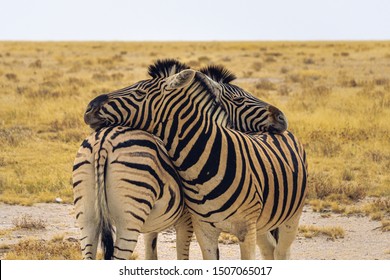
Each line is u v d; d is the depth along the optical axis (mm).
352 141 25031
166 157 9516
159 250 13859
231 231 9672
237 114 11305
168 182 9367
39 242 13812
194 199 9594
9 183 18766
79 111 30656
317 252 13906
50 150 23750
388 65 62219
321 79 49062
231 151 9617
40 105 32875
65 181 19172
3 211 16625
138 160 9023
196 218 9781
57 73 51625
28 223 15242
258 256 13602
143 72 55750
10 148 23719
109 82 45625
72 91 38656
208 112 9672
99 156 8984
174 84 9195
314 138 25266
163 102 9453
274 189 10180
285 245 11391
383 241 14758
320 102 34562
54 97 35938
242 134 10164
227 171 9484
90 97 36500
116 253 9000
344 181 19781
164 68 9781
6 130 26875
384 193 18578
